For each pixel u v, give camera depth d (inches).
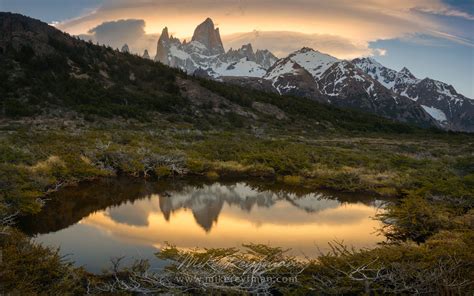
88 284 470.0
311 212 951.6
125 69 3814.0
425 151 2292.1
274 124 3415.4
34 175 982.4
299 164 1402.6
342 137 3134.8
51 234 735.7
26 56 3213.6
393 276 438.6
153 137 1985.7
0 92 2586.1
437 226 732.7
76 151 1331.2
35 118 2332.7
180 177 1346.0
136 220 845.8
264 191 1181.7
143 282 478.9
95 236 731.4
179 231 783.7
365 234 789.2
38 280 446.9
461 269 449.7
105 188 1136.2
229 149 1685.5
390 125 4210.1
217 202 1033.5
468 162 1481.3
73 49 3769.7
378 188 1183.6
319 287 441.4
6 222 706.2
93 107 2687.0
